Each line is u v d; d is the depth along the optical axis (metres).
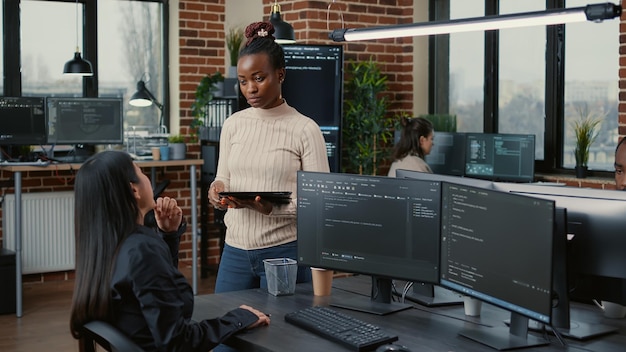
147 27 7.21
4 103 6.04
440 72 7.20
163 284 2.22
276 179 3.20
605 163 6.08
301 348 2.40
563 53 6.35
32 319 5.57
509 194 2.38
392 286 3.10
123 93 7.13
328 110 5.96
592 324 2.71
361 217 2.85
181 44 7.18
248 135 3.24
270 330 2.59
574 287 2.80
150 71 7.25
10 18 6.57
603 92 6.08
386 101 6.86
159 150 6.53
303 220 2.98
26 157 6.22
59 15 6.79
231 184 3.30
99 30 6.99
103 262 2.23
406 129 5.69
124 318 2.24
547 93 6.44
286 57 5.87
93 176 2.26
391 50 6.93
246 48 3.15
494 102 6.84
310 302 2.95
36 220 6.53
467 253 2.56
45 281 6.68
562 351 2.41
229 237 3.26
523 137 6.12
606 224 2.68
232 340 2.54
